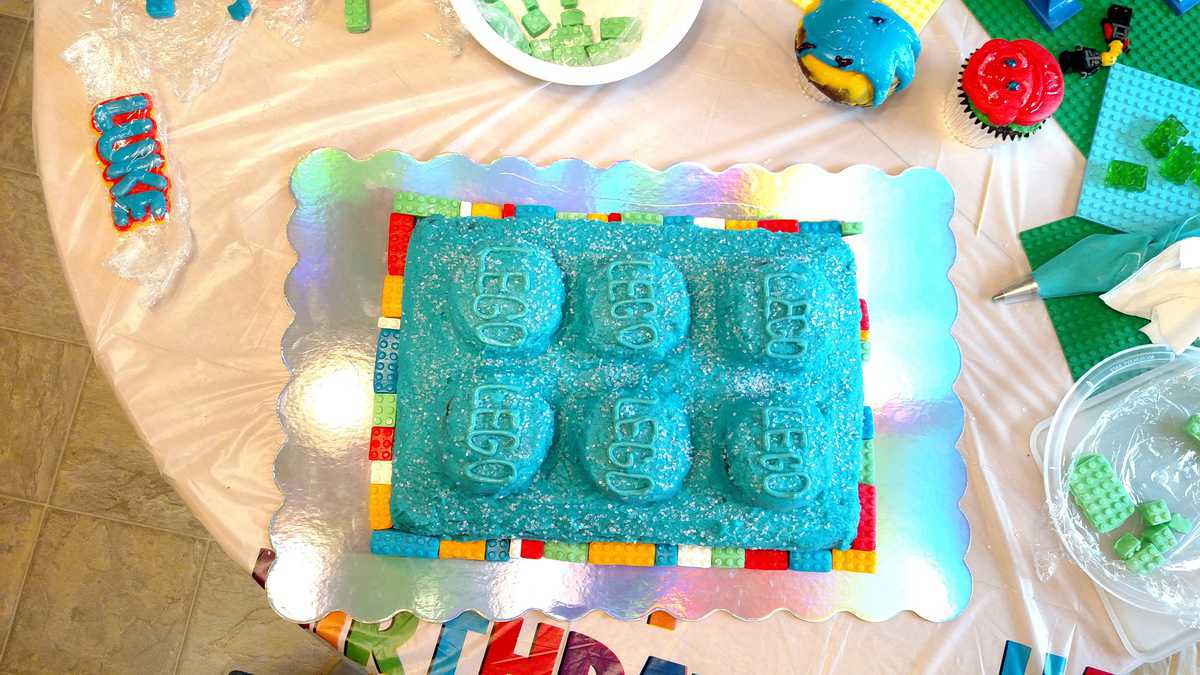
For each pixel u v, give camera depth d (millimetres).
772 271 613
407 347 625
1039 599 665
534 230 638
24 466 1061
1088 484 677
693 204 700
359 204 676
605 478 583
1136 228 724
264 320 657
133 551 1058
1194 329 669
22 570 1046
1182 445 692
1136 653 658
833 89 690
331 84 699
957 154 731
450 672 629
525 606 634
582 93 718
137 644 1046
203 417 640
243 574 1066
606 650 637
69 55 667
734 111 726
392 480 618
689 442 606
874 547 649
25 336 1072
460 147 702
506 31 716
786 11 739
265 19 697
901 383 688
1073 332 710
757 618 644
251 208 671
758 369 622
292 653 1062
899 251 706
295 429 643
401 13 710
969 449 688
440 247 633
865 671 646
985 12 745
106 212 653
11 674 1030
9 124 1086
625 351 606
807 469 587
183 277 655
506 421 584
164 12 683
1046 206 730
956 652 653
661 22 721
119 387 635
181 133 675
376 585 630
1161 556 666
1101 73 742
